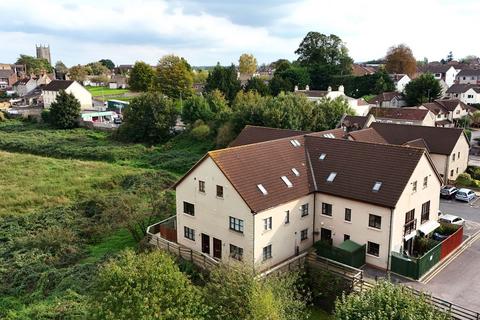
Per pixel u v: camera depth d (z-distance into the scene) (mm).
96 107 125062
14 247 39812
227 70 109062
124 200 47000
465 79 142125
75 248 39281
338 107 69500
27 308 29594
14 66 199875
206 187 33406
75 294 29953
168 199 46312
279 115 66000
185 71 117750
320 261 32531
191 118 85688
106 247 40219
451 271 31922
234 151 34094
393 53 136750
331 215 34969
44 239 39844
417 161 33188
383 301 19188
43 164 70188
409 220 33812
